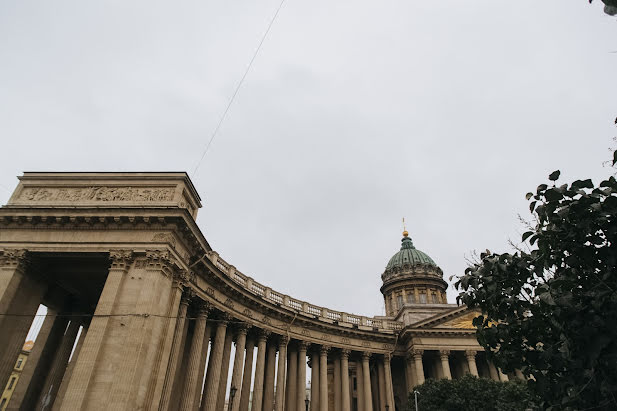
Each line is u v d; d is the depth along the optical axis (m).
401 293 77.50
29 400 32.81
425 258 82.56
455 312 55.53
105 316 26.17
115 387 23.83
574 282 7.38
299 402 46.38
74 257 30.16
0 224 30.53
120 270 27.89
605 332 6.40
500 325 8.89
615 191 7.27
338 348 52.41
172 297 29.56
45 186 33.03
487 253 10.07
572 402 7.19
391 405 51.84
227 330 41.62
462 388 37.66
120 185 32.59
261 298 44.06
